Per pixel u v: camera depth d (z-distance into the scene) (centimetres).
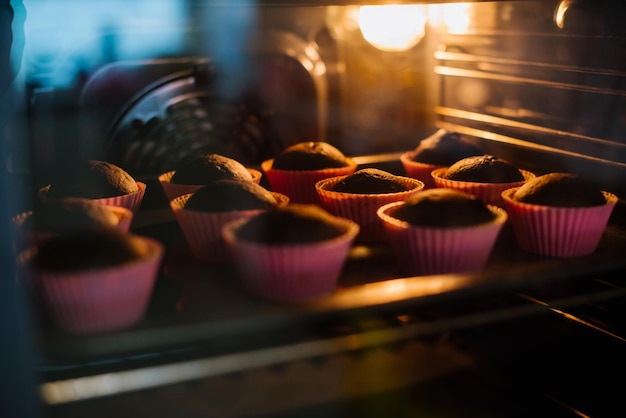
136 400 49
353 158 77
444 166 69
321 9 79
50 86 69
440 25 79
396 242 54
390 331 50
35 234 48
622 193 62
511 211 57
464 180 63
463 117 78
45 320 46
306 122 80
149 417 48
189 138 75
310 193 67
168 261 57
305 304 48
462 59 77
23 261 45
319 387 51
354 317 54
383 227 61
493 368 54
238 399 50
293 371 53
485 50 75
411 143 84
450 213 53
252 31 76
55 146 69
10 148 45
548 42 68
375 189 60
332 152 69
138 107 72
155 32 72
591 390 52
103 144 72
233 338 52
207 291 51
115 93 72
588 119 65
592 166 65
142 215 65
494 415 50
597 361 54
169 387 50
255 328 46
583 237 55
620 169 62
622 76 61
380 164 75
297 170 67
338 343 49
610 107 63
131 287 45
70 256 45
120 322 46
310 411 49
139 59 72
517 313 53
